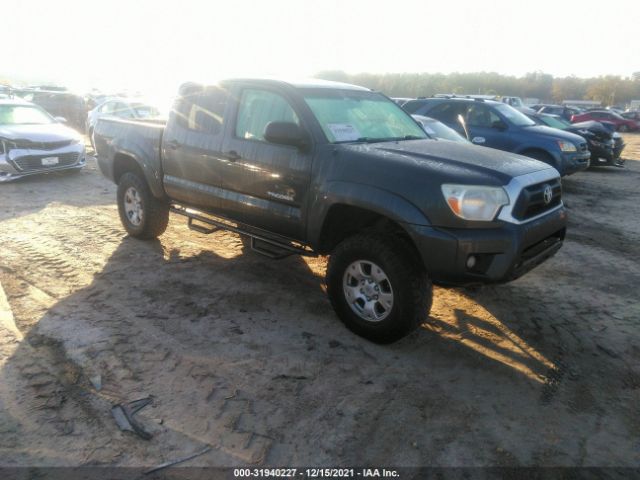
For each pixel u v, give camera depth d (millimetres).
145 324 4078
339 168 3809
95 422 2914
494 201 3373
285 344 3846
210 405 3092
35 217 7180
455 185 3330
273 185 4266
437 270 3393
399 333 3666
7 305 4336
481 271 3434
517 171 3654
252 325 4129
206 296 4660
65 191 9016
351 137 4207
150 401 3113
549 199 3801
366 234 3758
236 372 3453
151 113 14156
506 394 3299
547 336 4098
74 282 4879
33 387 3213
